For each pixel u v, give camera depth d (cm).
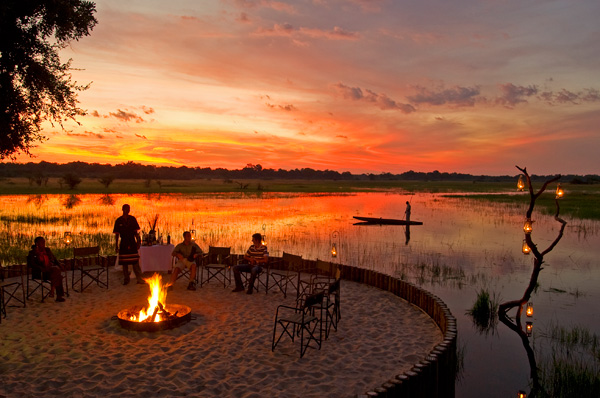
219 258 1354
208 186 9531
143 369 671
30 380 626
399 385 565
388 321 936
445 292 1327
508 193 8675
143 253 1176
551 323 1062
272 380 646
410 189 10944
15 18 1297
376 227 2966
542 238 2508
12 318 891
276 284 1196
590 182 13612
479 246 2195
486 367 821
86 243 1928
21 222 2658
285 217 3450
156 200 5088
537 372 790
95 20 1481
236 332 843
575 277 1535
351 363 717
